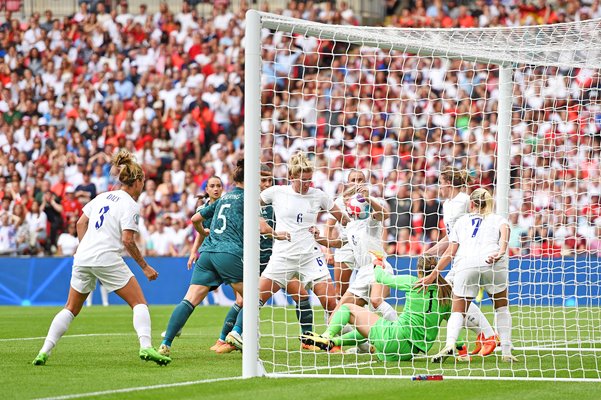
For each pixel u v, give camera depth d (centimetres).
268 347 3597
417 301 3052
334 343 3103
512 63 3803
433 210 6844
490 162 7231
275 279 3391
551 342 4025
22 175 8069
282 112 7994
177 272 6975
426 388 2392
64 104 8569
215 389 2328
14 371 2706
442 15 8700
